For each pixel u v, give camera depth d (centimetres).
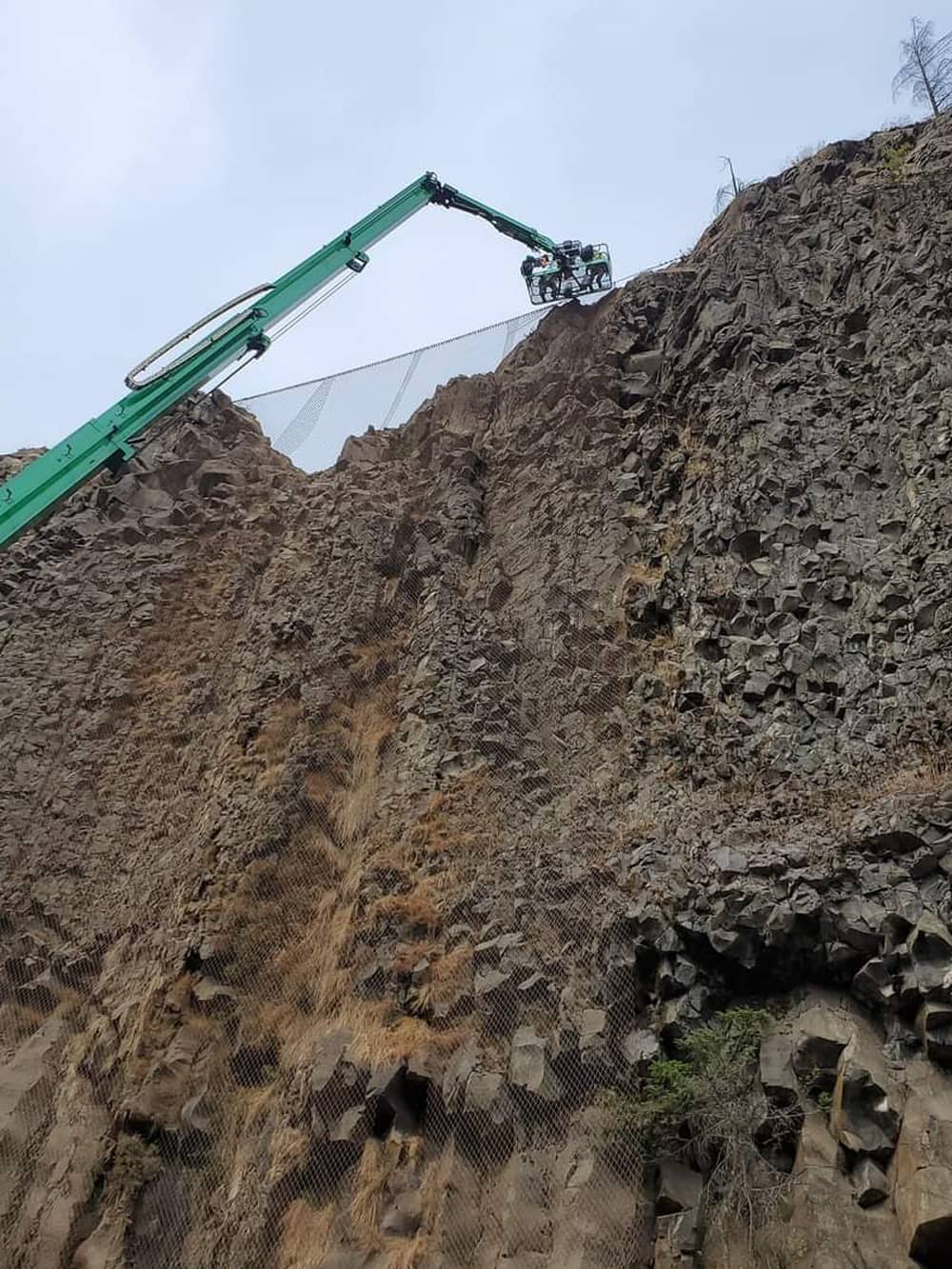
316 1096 818
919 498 1052
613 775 1023
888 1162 636
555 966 859
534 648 1220
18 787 1349
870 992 714
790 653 1001
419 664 1262
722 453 1256
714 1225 658
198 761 1324
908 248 1330
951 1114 630
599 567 1255
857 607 1013
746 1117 690
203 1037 951
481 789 1057
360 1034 866
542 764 1080
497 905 932
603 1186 704
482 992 857
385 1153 779
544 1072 777
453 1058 823
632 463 1370
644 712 1066
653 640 1148
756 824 874
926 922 712
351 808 1137
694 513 1226
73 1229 841
